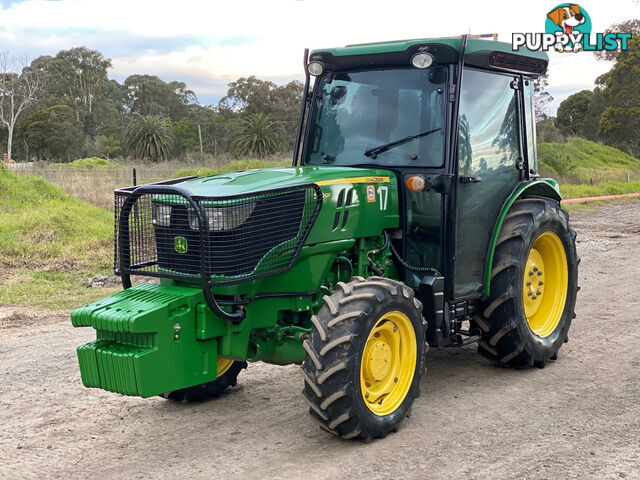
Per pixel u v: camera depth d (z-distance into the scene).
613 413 4.65
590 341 6.40
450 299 4.93
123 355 3.90
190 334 4.09
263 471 3.88
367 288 4.25
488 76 5.34
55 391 5.34
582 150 39.84
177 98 101.12
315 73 5.34
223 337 4.24
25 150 66.88
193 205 3.94
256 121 42.44
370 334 4.15
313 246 4.46
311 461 4.00
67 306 8.17
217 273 4.03
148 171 21.95
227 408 4.94
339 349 4.04
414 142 5.00
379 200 4.84
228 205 3.99
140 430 4.55
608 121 53.38
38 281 9.37
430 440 4.27
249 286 4.22
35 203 13.21
